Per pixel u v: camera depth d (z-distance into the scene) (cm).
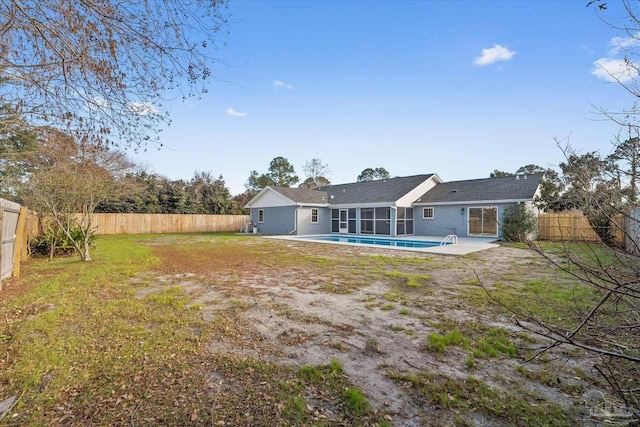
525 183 1792
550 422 231
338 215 2378
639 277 175
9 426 228
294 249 1333
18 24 287
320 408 250
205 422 233
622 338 220
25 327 413
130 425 230
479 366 315
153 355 338
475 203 1819
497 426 228
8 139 620
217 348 358
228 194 3366
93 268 834
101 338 381
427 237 1895
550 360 324
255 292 606
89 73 322
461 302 530
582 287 600
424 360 329
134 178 1636
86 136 385
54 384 281
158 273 792
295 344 369
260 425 230
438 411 246
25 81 345
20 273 764
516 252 1173
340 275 766
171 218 2459
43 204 1010
